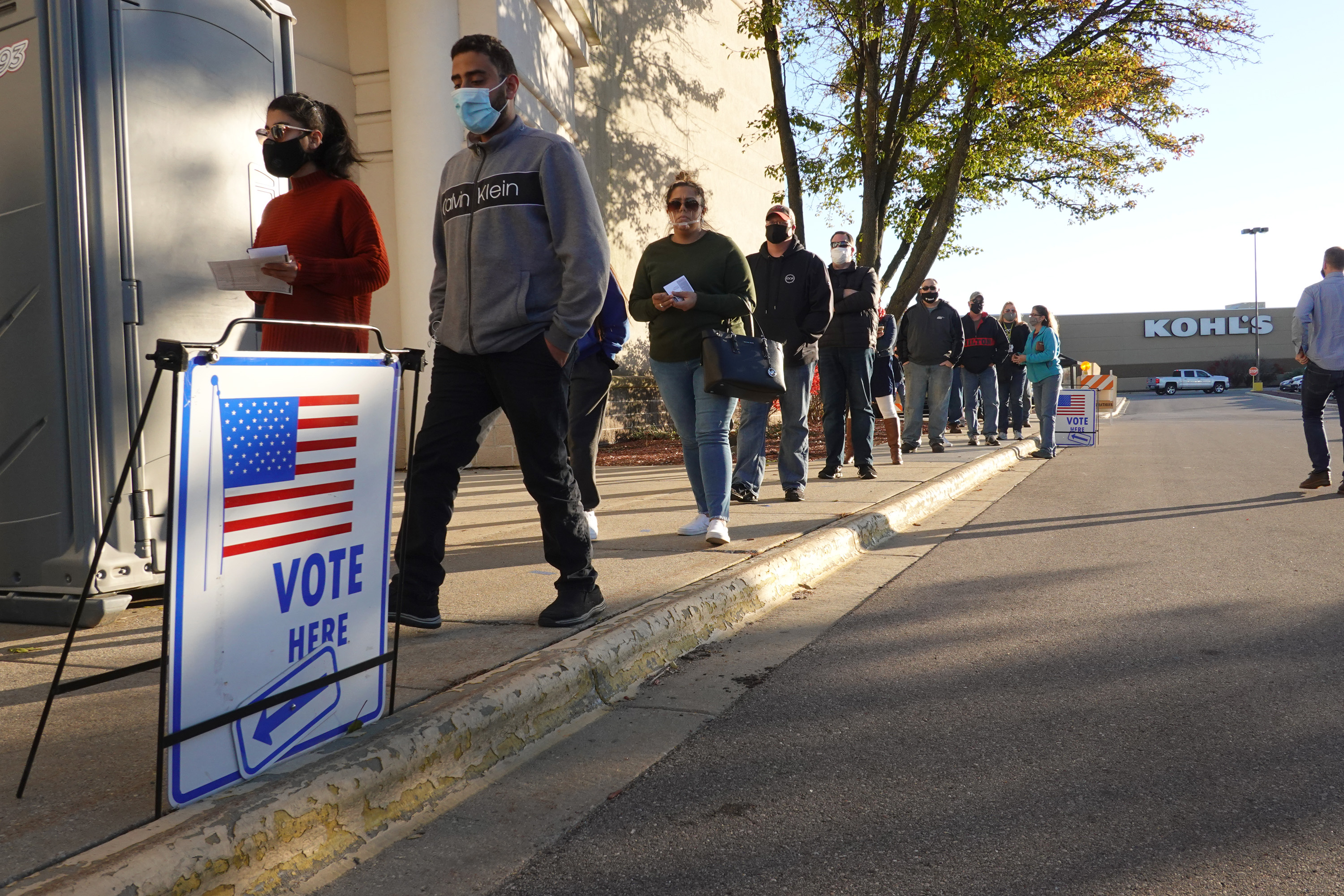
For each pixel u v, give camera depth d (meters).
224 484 2.04
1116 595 4.52
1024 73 14.79
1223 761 2.58
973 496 8.38
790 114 16.53
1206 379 70.94
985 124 16.47
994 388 12.48
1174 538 6.05
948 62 15.02
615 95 14.76
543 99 11.47
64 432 3.73
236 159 4.26
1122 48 16.27
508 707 2.75
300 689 2.26
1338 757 2.59
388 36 10.00
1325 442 7.86
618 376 14.55
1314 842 2.13
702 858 2.13
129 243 3.82
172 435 1.91
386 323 10.12
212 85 4.16
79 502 3.71
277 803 2.05
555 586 3.60
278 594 2.20
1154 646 3.67
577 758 2.72
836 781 2.53
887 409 9.67
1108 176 18.69
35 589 3.75
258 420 2.11
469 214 3.32
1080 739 2.77
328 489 2.33
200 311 4.08
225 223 4.20
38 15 3.69
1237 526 6.46
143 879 1.78
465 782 2.54
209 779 2.06
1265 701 3.03
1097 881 1.99
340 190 3.58
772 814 2.34
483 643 3.31
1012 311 13.98
